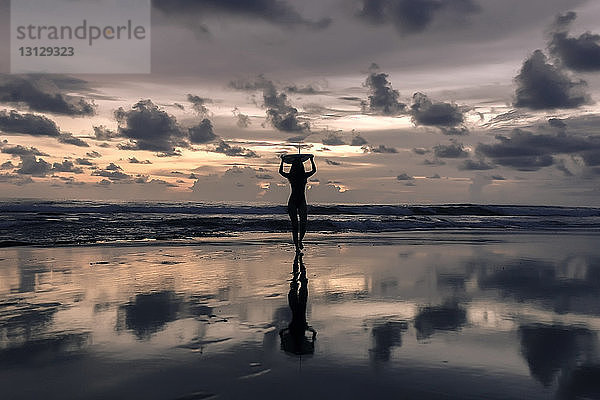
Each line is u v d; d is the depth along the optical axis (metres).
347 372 3.03
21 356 3.31
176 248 11.37
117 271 7.55
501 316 4.64
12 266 7.99
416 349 3.54
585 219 32.28
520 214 44.56
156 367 3.10
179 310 4.84
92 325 4.20
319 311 4.85
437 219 27.25
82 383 2.81
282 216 31.89
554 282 6.75
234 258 9.48
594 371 3.07
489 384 2.82
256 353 3.42
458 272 7.71
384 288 6.22
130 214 32.03
